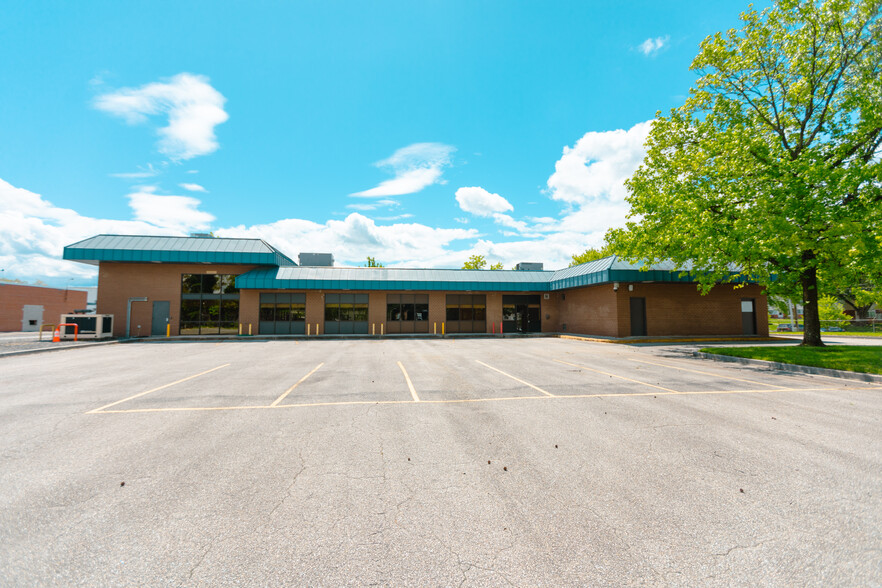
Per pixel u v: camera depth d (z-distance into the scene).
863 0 13.47
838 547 2.89
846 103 13.66
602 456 4.72
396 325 29.69
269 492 3.79
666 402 7.52
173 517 3.32
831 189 12.30
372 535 3.06
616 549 2.87
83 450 4.93
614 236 20.00
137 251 25.92
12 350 16.66
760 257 14.41
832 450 4.92
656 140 19.12
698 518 3.30
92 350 18.52
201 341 24.39
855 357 11.76
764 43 15.66
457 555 2.81
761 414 6.66
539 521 3.26
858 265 13.76
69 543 2.95
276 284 26.94
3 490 3.82
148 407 7.17
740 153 14.28
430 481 4.04
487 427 5.91
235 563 2.71
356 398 7.90
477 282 29.84
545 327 31.70
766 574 2.60
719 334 24.31
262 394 8.30
